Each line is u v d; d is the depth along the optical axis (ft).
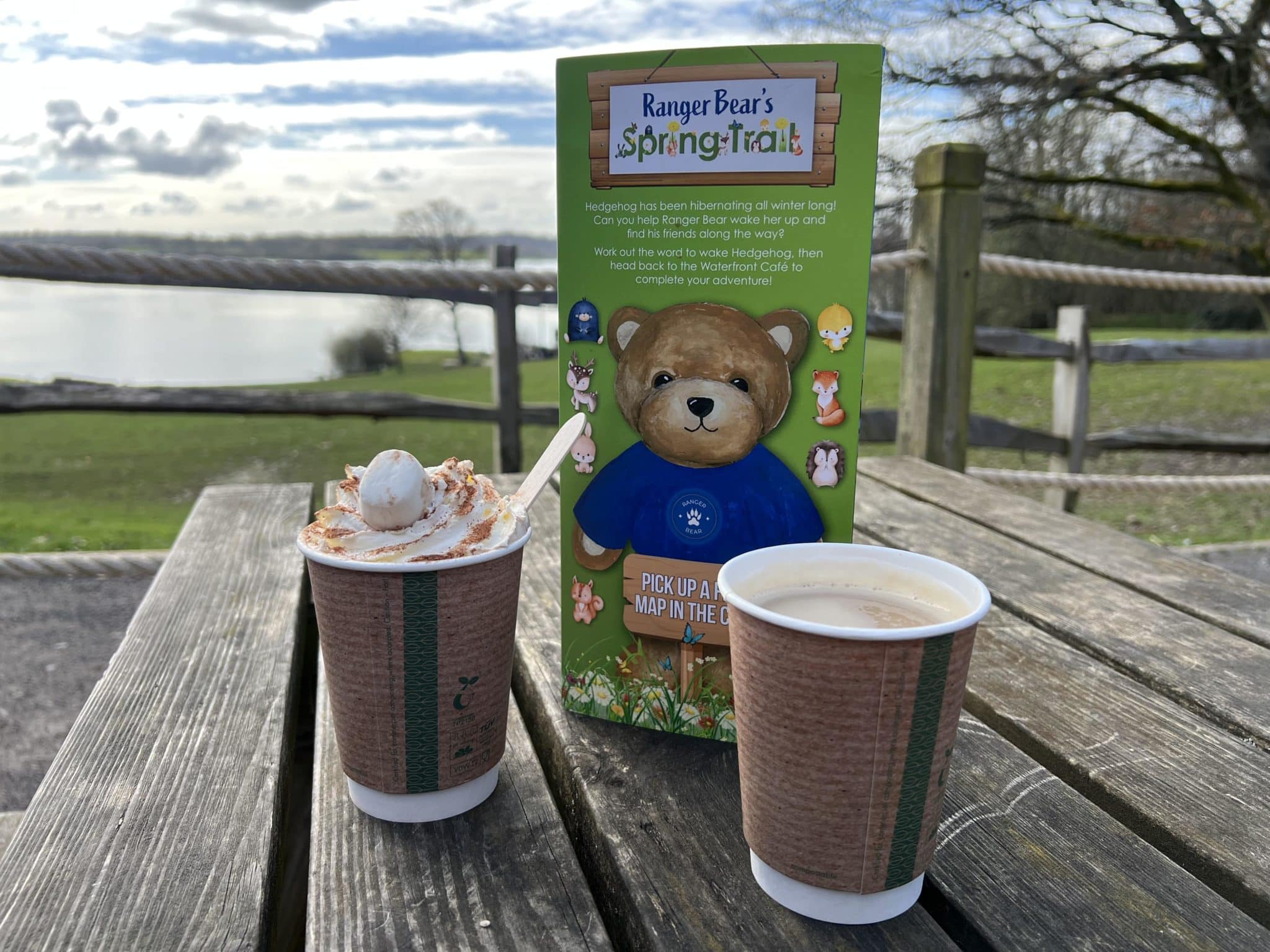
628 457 1.31
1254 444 6.35
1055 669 1.53
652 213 1.26
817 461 1.24
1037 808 1.14
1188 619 1.73
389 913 0.96
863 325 1.20
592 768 1.23
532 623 1.67
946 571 1.02
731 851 1.05
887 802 0.90
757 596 1.04
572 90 1.27
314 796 1.17
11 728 3.96
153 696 1.38
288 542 2.12
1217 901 0.98
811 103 1.17
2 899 0.95
